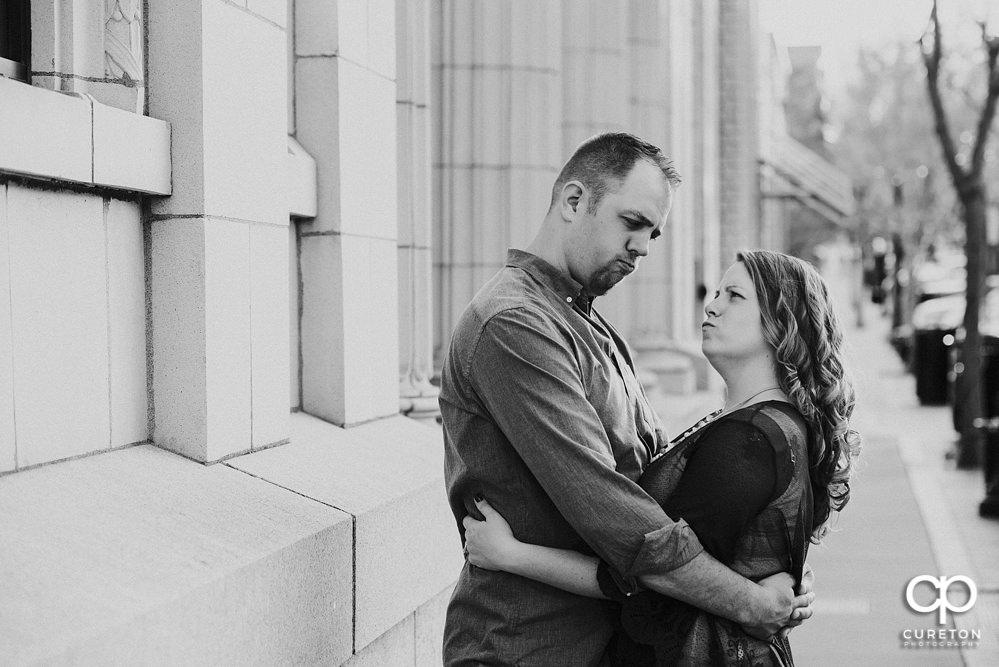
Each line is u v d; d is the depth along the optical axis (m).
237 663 2.85
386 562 3.80
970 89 19.38
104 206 3.18
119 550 2.71
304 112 4.44
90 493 2.91
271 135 3.77
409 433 4.77
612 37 10.48
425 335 5.63
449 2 7.26
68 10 3.10
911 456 12.98
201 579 2.72
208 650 2.72
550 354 2.75
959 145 28.77
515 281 2.92
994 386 13.47
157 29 3.35
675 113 14.50
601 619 2.92
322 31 4.43
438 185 7.28
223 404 3.46
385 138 4.87
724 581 2.68
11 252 2.78
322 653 3.34
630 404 3.06
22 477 2.81
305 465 3.78
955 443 12.68
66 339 3.00
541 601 2.88
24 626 2.27
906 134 32.62
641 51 13.52
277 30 3.82
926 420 16.22
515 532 2.86
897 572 7.91
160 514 2.96
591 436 2.73
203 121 3.33
